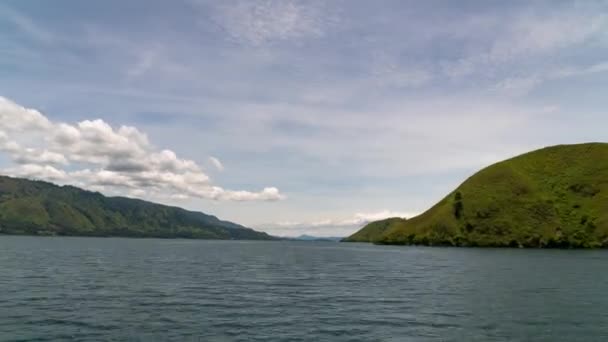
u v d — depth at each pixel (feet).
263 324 107.96
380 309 130.21
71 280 194.18
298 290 174.50
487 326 106.83
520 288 180.96
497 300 148.15
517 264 326.24
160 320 110.22
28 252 454.40
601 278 221.87
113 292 158.71
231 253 544.62
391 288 181.88
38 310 120.26
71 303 132.87
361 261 379.35
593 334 99.04
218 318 114.11
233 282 201.26
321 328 104.27
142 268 271.08
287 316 118.32
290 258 437.58
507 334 98.94
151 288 172.35
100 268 264.11
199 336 94.89
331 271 271.28
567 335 98.12
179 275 229.45
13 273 220.64
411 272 261.65
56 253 447.01
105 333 96.12
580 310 128.57
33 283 180.75
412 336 97.09
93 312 118.83
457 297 155.63
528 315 120.67
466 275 240.53
